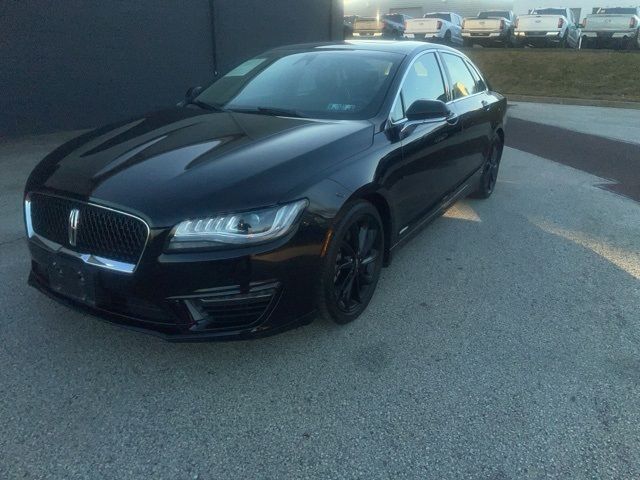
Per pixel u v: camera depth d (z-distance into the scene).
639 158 8.39
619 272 4.32
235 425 2.58
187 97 4.58
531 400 2.80
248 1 11.04
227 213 2.61
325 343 3.24
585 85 16.42
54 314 3.44
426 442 2.50
